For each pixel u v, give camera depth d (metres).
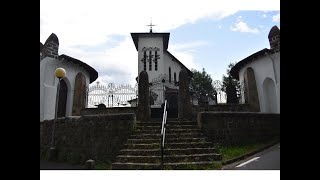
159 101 23.23
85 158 12.24
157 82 24.62
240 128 12.66
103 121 12.20
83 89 21.25
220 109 17.72
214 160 9.88
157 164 9.37
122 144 11.57
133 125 11.66
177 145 10.64
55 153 13.23
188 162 9.59
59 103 20.33
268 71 19.25
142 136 11.34
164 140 10.34
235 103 19.38
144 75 13.89
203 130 12.01
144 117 13.34
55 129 13.88
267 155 10.69
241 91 21.56
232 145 12.27
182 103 13.73
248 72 20.36
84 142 12.48
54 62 19.25
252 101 19.80
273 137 13.62
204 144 10.77
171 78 30.23
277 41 18.42
